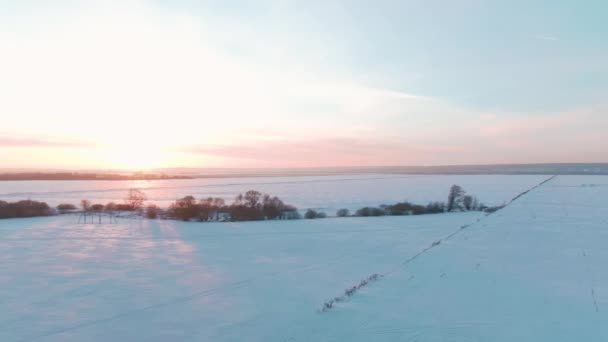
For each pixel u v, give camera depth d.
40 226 66.25
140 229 63.22
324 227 63.78
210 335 22.05
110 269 37.31
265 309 25.81
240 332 22.23
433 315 21.62
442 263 32.97
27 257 42.66
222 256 42.88
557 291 25.34
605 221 55.00
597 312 21.70
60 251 45.91
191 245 49.62
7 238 54.88
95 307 27.08
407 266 32.47
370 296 25.23
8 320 24.94
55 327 23.78
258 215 75.88
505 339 18.56
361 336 19.47
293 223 68.88
